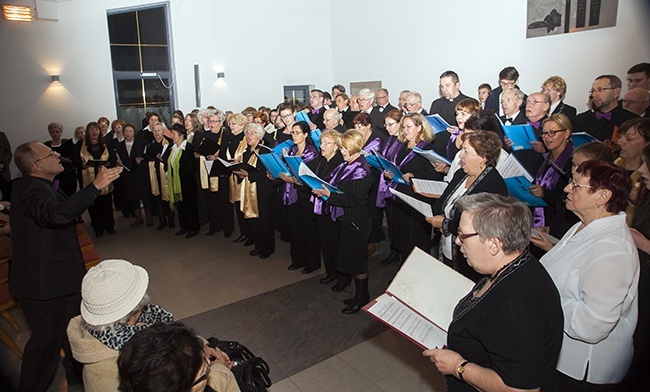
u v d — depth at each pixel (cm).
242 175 421
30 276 222
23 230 223
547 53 553
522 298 114
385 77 822
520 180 223
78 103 761
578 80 523
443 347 139
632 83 318
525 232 122
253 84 890
